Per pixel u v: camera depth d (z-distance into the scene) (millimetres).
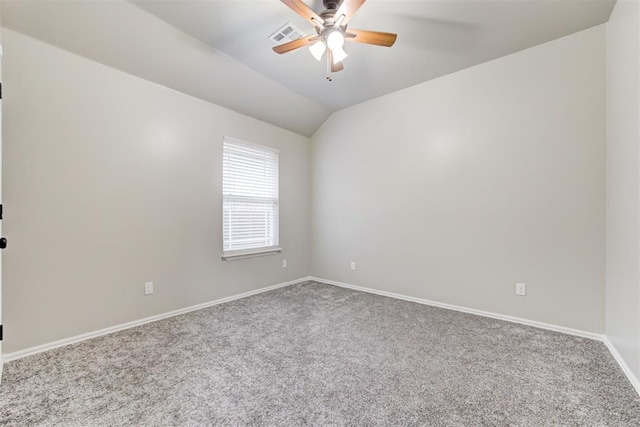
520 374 1821
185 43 2557
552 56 2533
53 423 1389
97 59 2383
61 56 2213
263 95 3469
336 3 1995
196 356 2057
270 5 2131
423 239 3330
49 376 1791
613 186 2131
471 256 2984
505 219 2779
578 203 2420
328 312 3008
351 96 3719
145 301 2705
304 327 2604
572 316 2443
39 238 2121
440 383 1727
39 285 2119
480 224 2924
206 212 3213
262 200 3900
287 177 4211
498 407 1511
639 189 1666
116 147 2516
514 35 2453
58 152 2205
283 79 3262
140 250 2672
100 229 2424
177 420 1409
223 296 3383
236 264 3531
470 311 2984
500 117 2801
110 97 2479
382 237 3701
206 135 3211
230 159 3523
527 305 2662
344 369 1884
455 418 1426
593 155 2357
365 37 2012
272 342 2289
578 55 2420
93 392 1629
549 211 2553
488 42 2553
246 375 1811
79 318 2307
